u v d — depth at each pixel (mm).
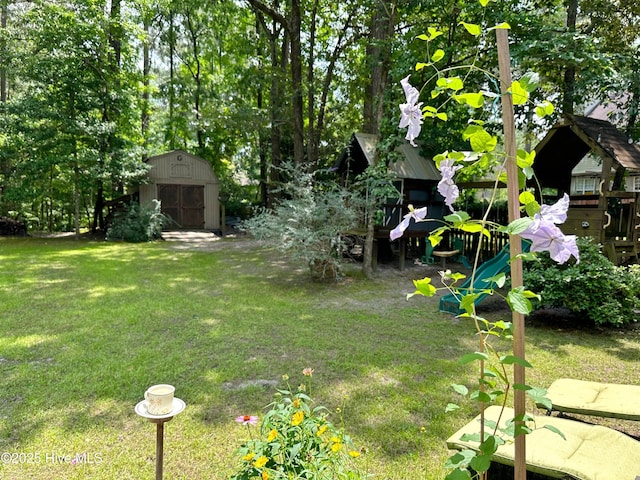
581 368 3709
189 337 4426
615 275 4703
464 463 1321
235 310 5551
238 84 15938
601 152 5938
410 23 8414
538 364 3797
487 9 6828
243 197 19922
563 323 5117
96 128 13016
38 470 2266
